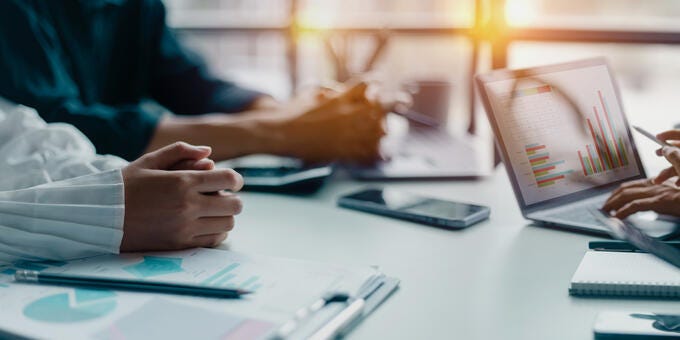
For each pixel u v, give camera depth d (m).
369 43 1.73
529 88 1.01
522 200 0.94
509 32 1.48
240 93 1.55
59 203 0.75
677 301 0.66
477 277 0.72
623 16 1.60
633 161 1.08
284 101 1.55
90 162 0.87
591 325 0.60
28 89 1.19
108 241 0.74
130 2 1.51
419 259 0.78
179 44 1.65
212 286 0.62
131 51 1.52
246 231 0.89
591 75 1.08
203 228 0.78
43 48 1.23
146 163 0.83
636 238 0.79
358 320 0.61
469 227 0.92
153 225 0.75
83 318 0.57
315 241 0.85
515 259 0.78
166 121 1.24
